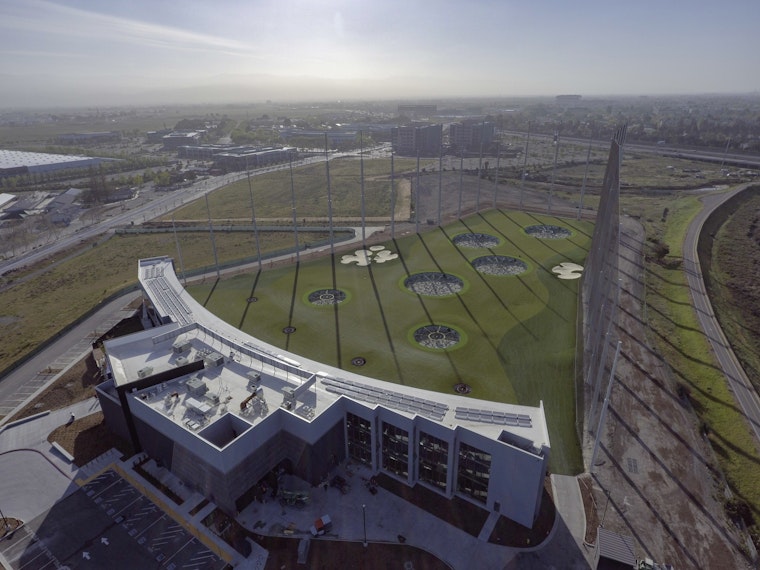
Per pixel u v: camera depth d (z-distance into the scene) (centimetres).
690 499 6159
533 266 13538
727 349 9638
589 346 9100
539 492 5647
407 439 6219
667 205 19812
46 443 7444
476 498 6216
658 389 8325
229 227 19050
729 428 7438
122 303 12544
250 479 6134
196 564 5422
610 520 5856
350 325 10581
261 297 12162
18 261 16600
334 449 6650
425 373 8738
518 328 10256
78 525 5972
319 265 14225
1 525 5972
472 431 5766
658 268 13512
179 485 6556
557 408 7806
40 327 11544
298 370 7275
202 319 10281
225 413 6397
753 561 5325
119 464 6956
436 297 11844
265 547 5606
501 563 5338
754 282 13112
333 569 5309
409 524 5859
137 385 6881
